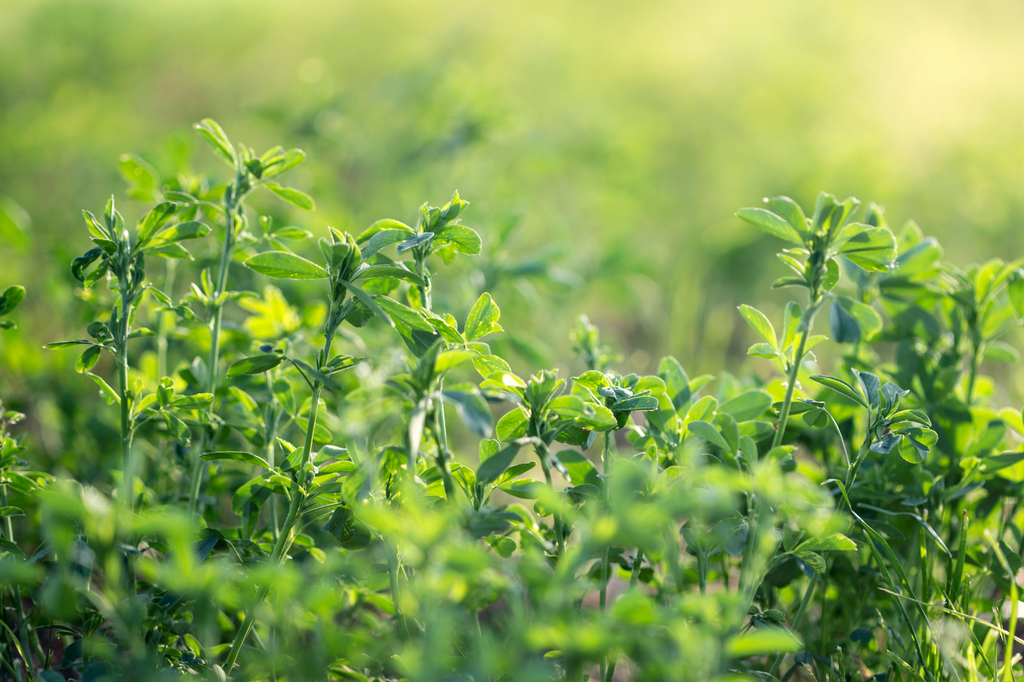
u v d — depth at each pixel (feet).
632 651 2.90
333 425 4.95
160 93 19.79
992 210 13.75
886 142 17.16
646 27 25.59
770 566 4.17
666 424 4.50
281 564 4.10
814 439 5.65
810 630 5.33
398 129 13.79
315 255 8.66
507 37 23.35
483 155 13.26
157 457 6.85
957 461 5.13
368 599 4.84
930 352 5.92
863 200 13.29
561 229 12.65
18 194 13.10
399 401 3.44
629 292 11.93
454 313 8.45
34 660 5.44
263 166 5.09
